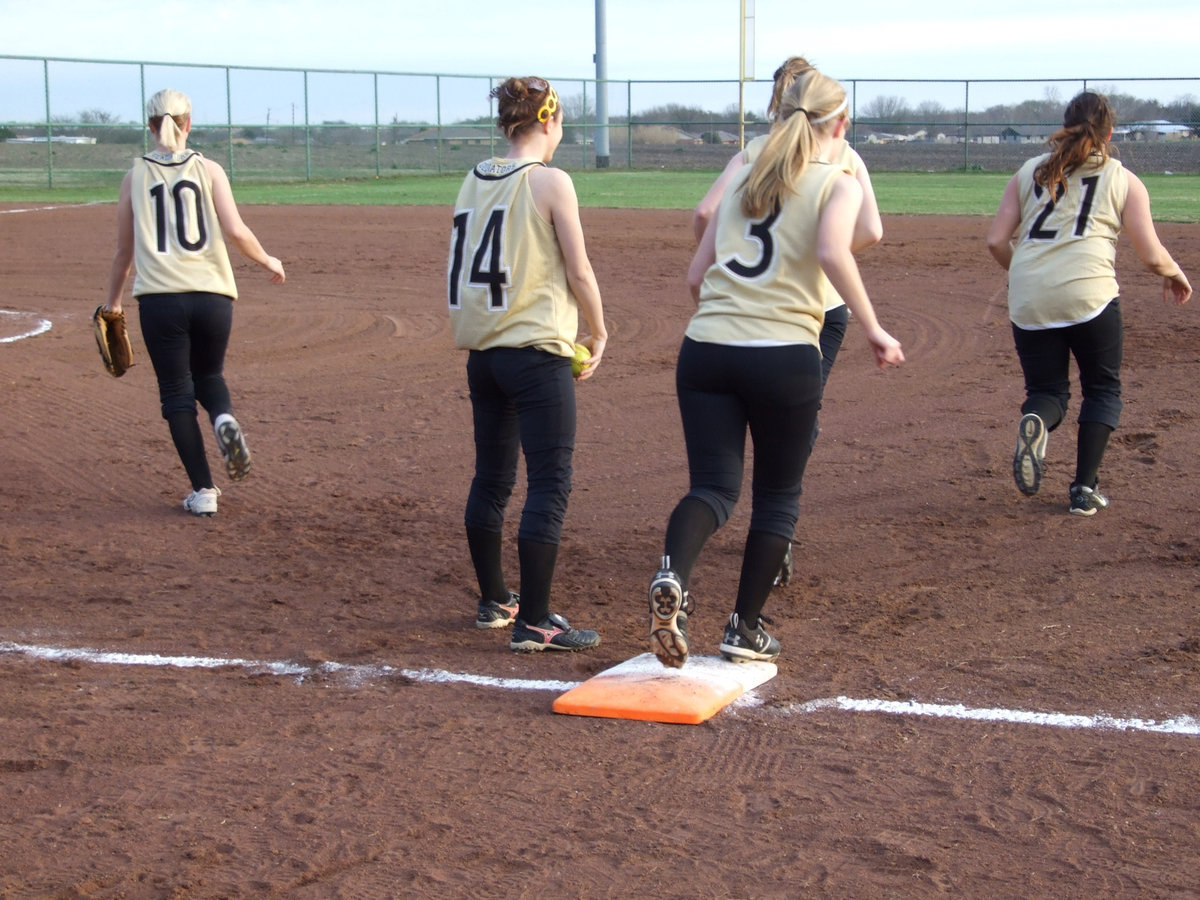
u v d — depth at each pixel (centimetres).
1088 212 961
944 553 920
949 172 6228
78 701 672
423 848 508
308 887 481
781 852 502
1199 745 597
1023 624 771
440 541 975
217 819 536
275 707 663
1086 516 999
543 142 730
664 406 1421
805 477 1133
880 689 673
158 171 1009
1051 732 615
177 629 789
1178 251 2584
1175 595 816
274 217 3762
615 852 504
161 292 1007
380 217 3769
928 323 1911
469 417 1384
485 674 711
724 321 635
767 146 629
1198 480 1089
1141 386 1462
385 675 710
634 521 1016
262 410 1422
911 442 1248
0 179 5359
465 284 721
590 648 749
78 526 1014
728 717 639
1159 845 504
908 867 490
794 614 800
